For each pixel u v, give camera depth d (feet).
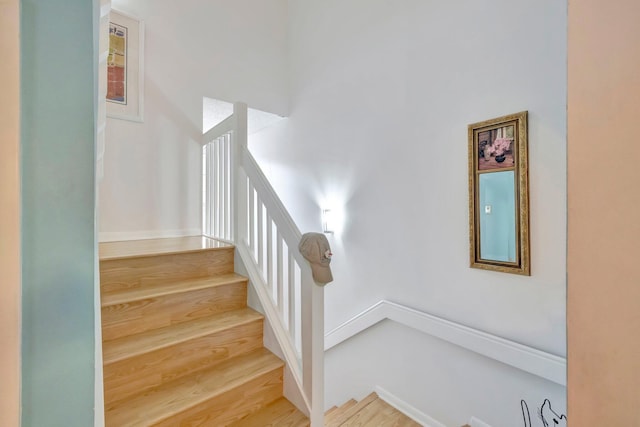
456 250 6.56
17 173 1.20
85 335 1.42
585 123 1.44
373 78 8.32
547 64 5.22
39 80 1.28
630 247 1.30
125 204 7.83
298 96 10.92
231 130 7.07
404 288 7.61
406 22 7.47
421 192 7.20
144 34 8.14
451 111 6.59
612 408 1.35
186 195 8.87
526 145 5.45
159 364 4.32
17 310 1.20
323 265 4.75
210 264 6.22
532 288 5.47
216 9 9.57
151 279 5.46
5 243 1.17
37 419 1.29
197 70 9.13
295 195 11.13
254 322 5.40
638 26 1.28
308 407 4.62
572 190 1.49
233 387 4.34
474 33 6.18
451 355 6.73
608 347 1.36
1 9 1.15
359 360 8.74
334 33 9.53
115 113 7.66
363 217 8.67
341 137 9.32
